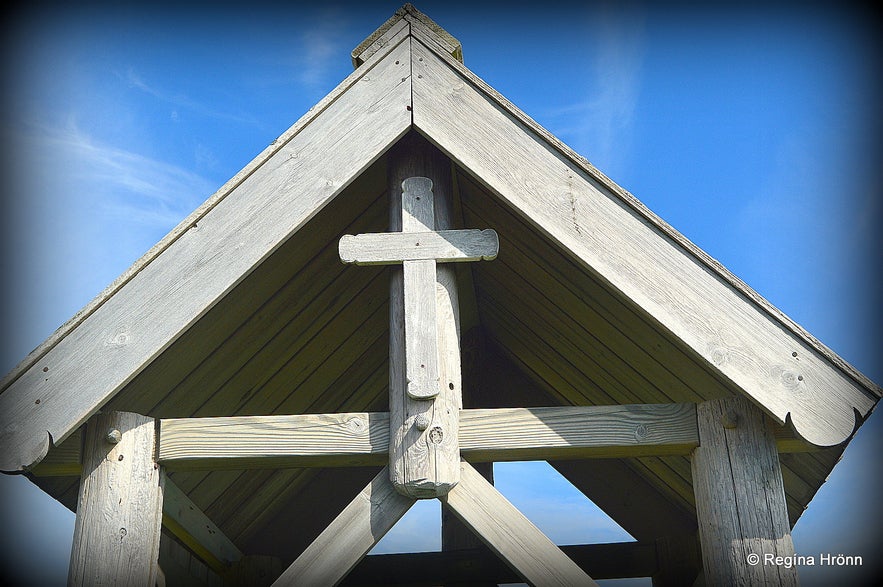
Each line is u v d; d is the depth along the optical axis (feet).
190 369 11.98
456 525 17.62
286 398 15.02
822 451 12.35
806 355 10.32
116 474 10.56
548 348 16.10
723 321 10.43
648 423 10.98
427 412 10.59
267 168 11.08
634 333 12.53
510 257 13.98
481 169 10.98
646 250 10.68
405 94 11.50
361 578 16.93
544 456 11.15
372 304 15.02
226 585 15.89
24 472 10.01
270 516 17.37
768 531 10.25
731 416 10.76
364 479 17.95
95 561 10.11
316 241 12.41
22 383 10.23
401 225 11.55
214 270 10.63
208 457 10.73
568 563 10.25
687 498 16.38
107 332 10.43
